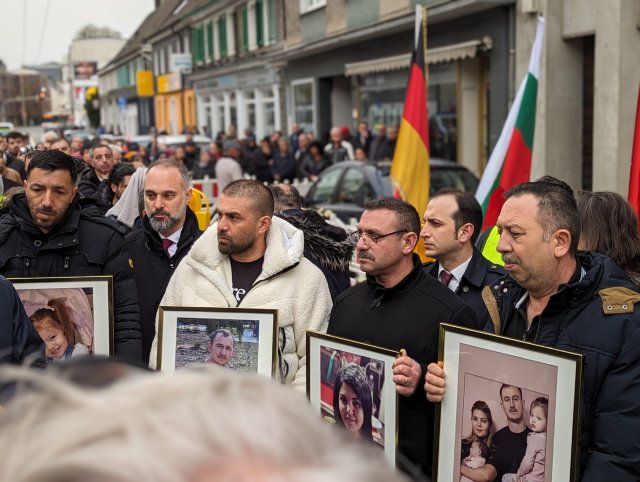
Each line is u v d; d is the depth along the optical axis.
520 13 12.80
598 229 3.36
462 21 14.53
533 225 2.79
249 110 30.73
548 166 12.30
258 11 27.66
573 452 2.54
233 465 0.57
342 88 22.45
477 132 15.48
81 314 3.70
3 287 2.99
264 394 0.64
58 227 3.93
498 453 2.73
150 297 4.57
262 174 17.86
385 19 16.56
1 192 6.25
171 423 0.59
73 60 103.38
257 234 3.82
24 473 0.56
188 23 36.69
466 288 4.32
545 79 12.13
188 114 40.44
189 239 4.62
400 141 7.20
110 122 68.81
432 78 16.53
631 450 2.55
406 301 3.30
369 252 3.29
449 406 2.85
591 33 11.52
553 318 2.79
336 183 11.20
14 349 2.96
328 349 3.27
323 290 3.88
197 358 3.56
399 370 2.99
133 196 5.85
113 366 0.73
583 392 2.64
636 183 4.93
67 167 3.87
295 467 0.58
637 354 2.60
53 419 0.60
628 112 10.76
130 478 0.56
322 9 20.78
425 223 4.40
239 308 3.55
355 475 0.58
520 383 2.67
